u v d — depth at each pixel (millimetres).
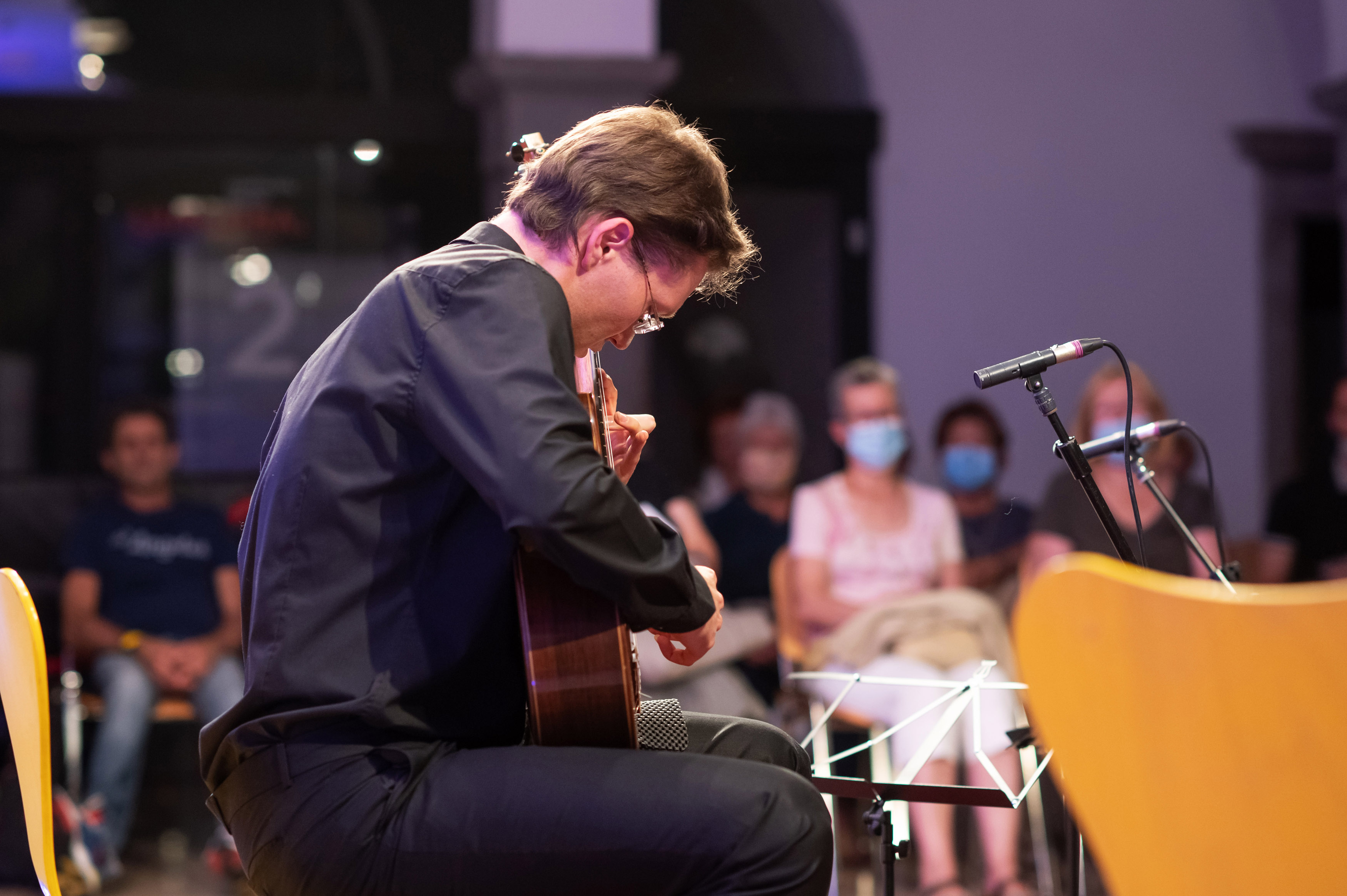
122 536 12500
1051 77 18422
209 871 11664
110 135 17469
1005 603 12297
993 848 9336
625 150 4434
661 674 10609
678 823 3797
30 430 17594
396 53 18219
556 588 4137
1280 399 18688
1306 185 18734
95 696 12078
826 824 3926
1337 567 13188
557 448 3756
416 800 3934
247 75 18078
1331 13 18391
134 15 17859
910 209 18266
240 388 18203
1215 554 10625
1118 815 3174
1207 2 18656
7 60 17562
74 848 10766
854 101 18453
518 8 16016
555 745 4156
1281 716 2873
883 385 11570
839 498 11672
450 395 3936
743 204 18188
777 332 18312
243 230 18141
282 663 4020
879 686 8797
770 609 12391
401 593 4113
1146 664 3014
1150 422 10781
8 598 4453
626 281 4461
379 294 4211
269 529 4117
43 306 17656
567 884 3842
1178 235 18594
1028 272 18375
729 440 14477
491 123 16922
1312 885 2926
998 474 12922
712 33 18234
